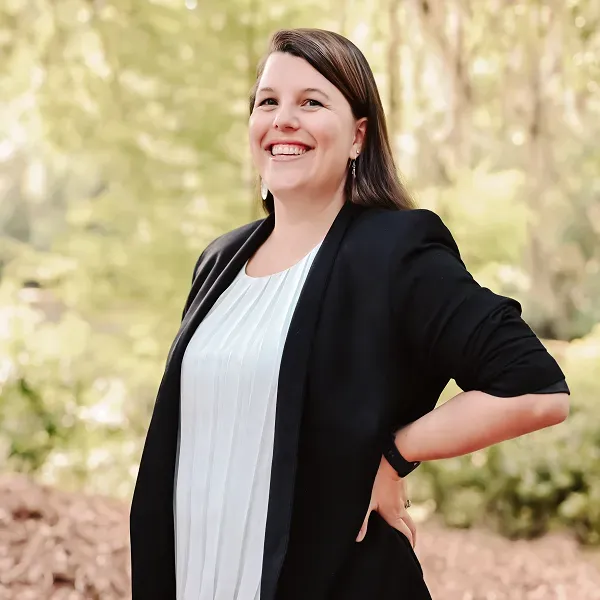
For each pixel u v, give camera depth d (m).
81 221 6.28
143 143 6.32
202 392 1.97
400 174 2.18
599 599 4.34
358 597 1.79
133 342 6.09
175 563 2.06
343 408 1.78
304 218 2.07
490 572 4.65
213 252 2.28
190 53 6.31
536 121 7.14
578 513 5.34
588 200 8.53
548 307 9.39
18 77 6.49
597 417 5.66
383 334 1.79
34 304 6.83
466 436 1.74
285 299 1.95
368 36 6.75
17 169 6.95
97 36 6.45
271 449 1.85
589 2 6.74
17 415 5.67
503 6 6.86
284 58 2.03
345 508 1.76
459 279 1.78
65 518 4.12
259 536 1.85
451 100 6.92
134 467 5.82
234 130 6.37
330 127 1.99
